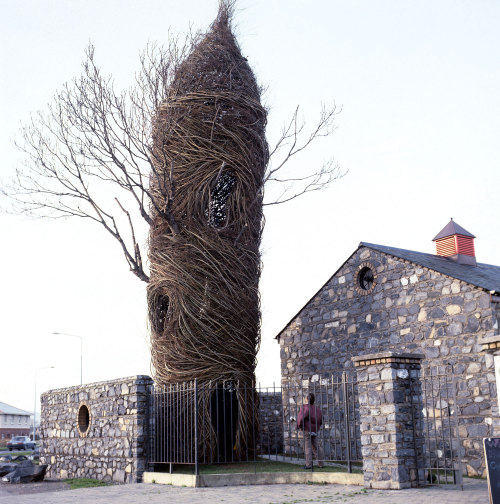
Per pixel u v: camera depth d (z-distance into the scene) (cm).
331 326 1574
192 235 1269
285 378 1680
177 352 1221
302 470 1075
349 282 1546
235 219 1309
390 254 1438
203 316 1222
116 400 1290
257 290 1311
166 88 1372
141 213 1342
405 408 916
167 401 1197
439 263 1454
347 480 975
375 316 1461
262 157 1392
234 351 1234
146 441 1213
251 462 1204
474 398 1212
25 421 7856
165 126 1330
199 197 1284
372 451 923
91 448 1382
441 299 1318
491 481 560
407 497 794
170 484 1092
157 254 1287
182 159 1310
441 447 1246
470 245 1588
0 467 1603
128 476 1209
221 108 1336
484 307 1232
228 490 966
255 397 1270
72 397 1509
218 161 1302
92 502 888
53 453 1595
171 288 1251
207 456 1192
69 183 1451
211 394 1199
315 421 1137
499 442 565
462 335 1262
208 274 1242
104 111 1395
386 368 920
